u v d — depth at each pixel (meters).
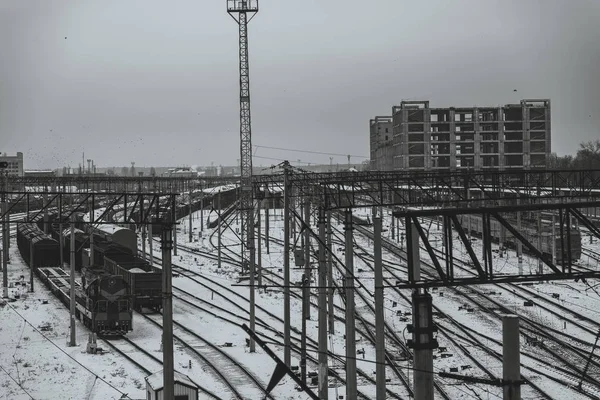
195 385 29.38
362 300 56.06
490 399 31.11
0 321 50.22
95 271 51.50
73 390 34.03
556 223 75.88
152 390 28.56
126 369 38.16
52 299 59.56
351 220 27.48
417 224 19.00
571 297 55.19
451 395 31.91
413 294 18.61
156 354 41.25
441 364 37.25
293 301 58.59
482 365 36.78
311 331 47.31
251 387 34.38
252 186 60.00
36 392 33.66
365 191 39.81
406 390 33.09
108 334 46.16
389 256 78.81
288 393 33.34
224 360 39.84
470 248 19.42
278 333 46.25
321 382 31.05
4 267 59.38
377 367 25.09
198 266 77.69
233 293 61.56
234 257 86.25
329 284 45.03
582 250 79.38
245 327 20.80
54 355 41.12
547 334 42.84
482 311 51.28
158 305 55.25
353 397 26.73
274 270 73.69
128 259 62.22
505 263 68.38
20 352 41.75
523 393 32.06
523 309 51.28
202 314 53.50
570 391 32.12
